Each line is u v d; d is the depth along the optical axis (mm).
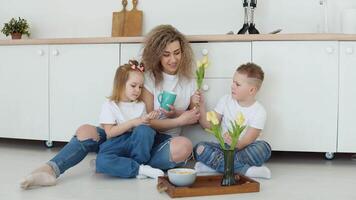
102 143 1783
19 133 2346
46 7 2781
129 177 1694
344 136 2006
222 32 2557
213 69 2059
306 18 2475
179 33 1977
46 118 2285
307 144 2025
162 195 1451
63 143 2576
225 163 1516
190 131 2088
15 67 2322
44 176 1546
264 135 2041
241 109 1892
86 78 2199
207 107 2068
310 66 2002
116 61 2150
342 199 1402
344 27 2318
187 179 1458
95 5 2719
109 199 1397
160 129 1899
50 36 2783
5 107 2361
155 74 1971
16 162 2006
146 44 1974
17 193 1462
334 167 1951
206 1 2566
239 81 1854
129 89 1819
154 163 1774
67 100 2240
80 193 1469
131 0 2664
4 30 2682
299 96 2016
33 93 2299
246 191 1487
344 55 1984
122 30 2641
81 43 2191
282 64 2014
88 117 2213
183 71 1987
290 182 1644
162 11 2623
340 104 1998
